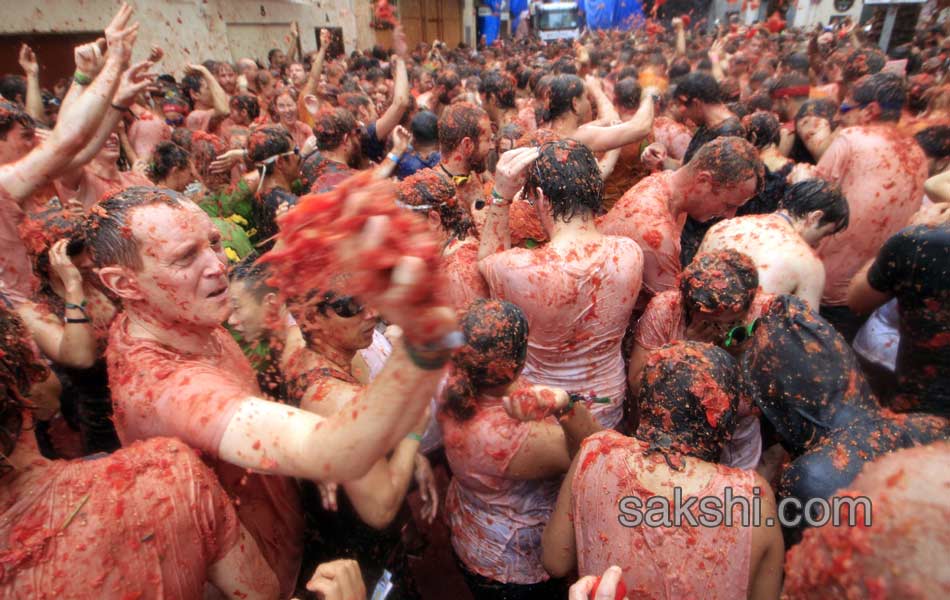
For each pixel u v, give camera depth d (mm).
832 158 3139
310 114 6090
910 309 1940
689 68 7629
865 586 562
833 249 3135
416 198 2250
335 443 1003
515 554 1904
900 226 3018
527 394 1594
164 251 1262
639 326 2258
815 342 1439
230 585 1216
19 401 1021
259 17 12523
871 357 2699
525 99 7047
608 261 2023
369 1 16359
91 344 1951
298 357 1666
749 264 1878
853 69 5359
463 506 1981
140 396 1229
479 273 2316
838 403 1388
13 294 2252
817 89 6336
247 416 1138
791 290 2174
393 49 13961
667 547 1326
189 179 3625
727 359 1428
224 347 1556
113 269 1288
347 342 1593
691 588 1312
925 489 562
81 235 1879
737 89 5633
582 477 1473
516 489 1858
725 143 2408
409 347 887
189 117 5988
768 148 3736
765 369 1480
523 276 2023
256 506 1412
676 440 1380
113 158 3170
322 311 1527
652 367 1469
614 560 1395
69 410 2434
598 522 1424
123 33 2285
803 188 2311
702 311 1837
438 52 12711
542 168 2031
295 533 1577
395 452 1512
